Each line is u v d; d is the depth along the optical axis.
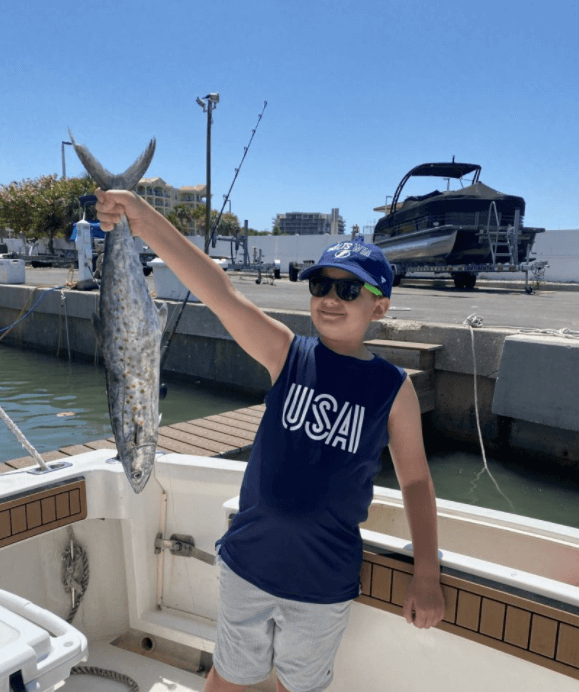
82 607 2.68
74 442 7.91
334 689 2.05
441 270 17.05
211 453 5.86
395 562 1.76
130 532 2.65
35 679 1.39
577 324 9.33
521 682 1.67
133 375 1.68
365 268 1.57
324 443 1.52
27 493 2.36
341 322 1.58
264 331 1.64
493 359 7.37
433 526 1.67
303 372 1.59
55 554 2.60
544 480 6.62
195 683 2.46
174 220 68.88
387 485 6.49
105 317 1.66
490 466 7.07
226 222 67.56
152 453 1.74
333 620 1.60
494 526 2.16
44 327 15.81
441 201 16.77
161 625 2.63
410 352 7.75
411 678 1.88
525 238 17.08
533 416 6.66
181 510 2.71
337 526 1.55
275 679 2.37
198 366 11.81
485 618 1.66
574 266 26.88
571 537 2.04
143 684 2.44
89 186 50.91
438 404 8.03
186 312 11.65
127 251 1.67
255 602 1.59
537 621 1.58
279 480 1.53
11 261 17.48
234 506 2.19
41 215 50.66
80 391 11.16
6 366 13.82
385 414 1.55
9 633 1.46
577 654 1.52
